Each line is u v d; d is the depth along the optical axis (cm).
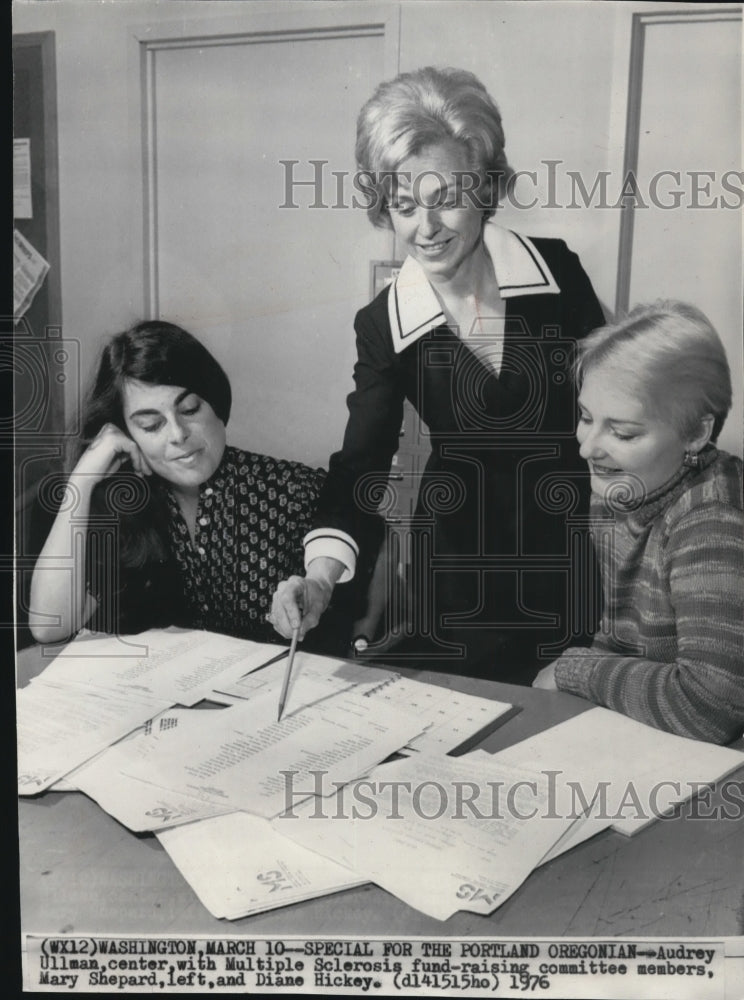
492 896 89
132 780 96
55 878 93
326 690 102
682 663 100
